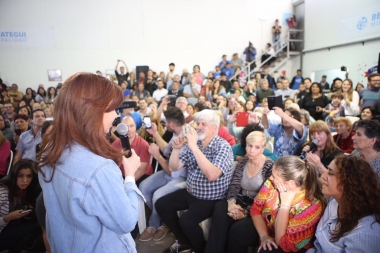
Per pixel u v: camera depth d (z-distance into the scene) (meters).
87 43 8.63
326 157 2.12
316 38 8.99
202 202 1.99
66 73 8.60
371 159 1.71
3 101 7.24
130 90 8.12
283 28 9.96
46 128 2.32
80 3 8.45
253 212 1.68
